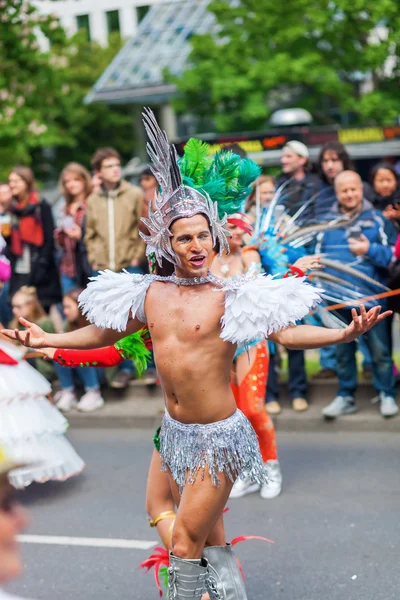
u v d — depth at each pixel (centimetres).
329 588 526
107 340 451
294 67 1891
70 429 933
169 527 461
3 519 216
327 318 681
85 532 638
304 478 725
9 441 645
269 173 1290
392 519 621
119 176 957
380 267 809
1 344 673
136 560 584
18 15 1672
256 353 650
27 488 745
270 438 677
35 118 1806
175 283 427
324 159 900
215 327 414
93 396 952
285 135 1298
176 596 418
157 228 420
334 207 845
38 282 1033
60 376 955
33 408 667
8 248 1036
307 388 906
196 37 2023
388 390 840
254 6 1956
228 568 437
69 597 534
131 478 755
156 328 425
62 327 988
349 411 853
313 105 1997
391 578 532
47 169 2892
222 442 418
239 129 2050
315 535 604
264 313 402
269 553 581
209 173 463
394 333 1161
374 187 928
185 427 423
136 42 2584
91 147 2972
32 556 598
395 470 729
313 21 1897
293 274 504
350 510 645
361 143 1332
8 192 1031
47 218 1034
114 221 952
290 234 679
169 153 420
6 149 1822
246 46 1988
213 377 417
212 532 441
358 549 576
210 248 420
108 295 437
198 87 2019
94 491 727
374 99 1923
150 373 970
